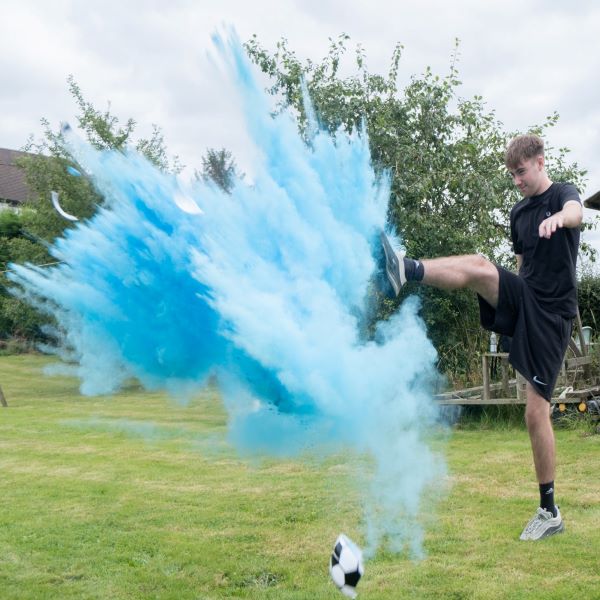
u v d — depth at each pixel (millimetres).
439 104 11680
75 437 8797
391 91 11766
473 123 11883
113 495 5633
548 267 3920
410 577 3615
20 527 4730
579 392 8703
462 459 6742
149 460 7125
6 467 6961
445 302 10773
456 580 3559
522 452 7168
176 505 5258
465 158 11883
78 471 6676
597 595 3324
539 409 4039
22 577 3805
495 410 9562
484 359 9547
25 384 15750
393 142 11281
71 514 5062
